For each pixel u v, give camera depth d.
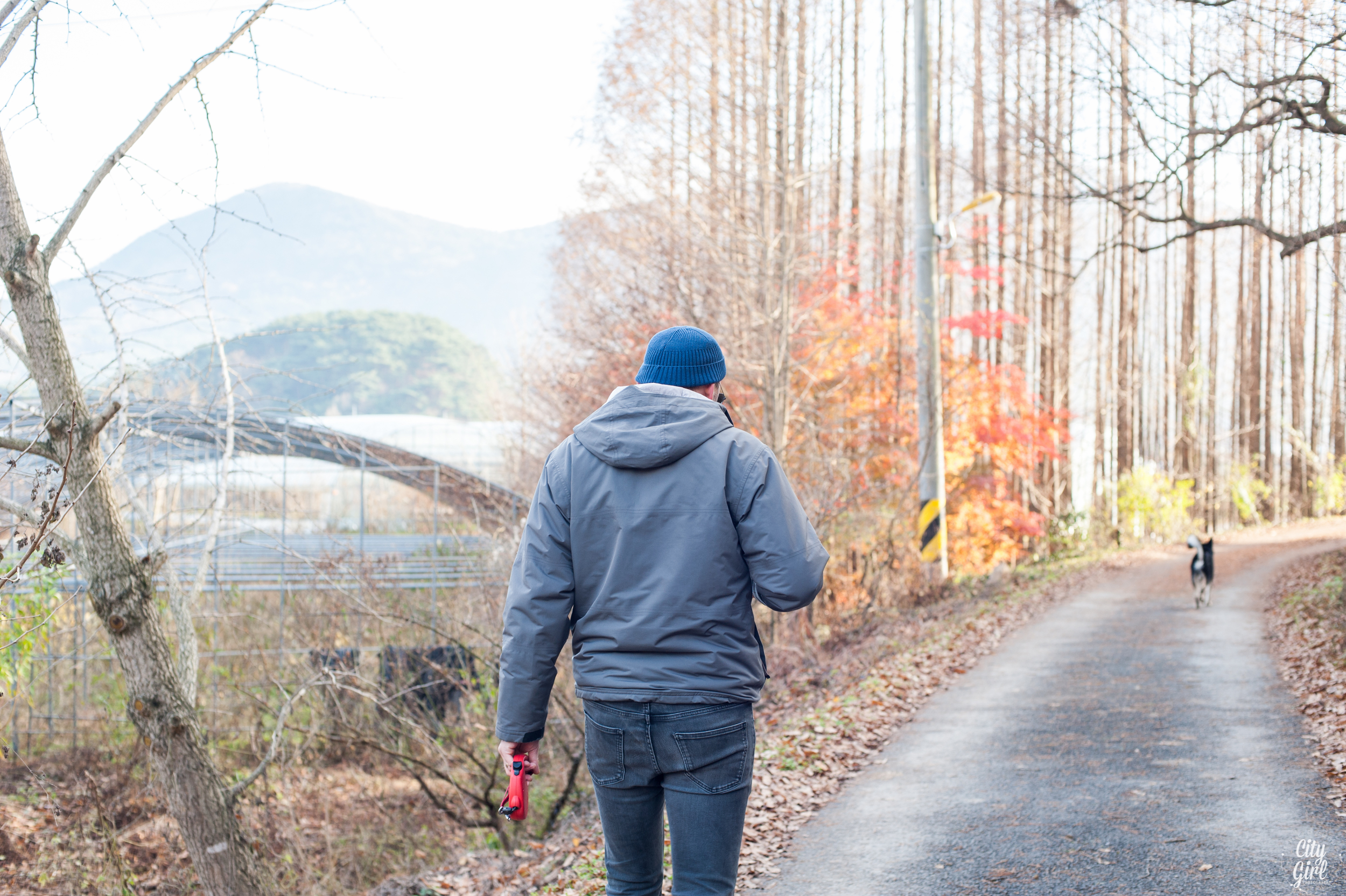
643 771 2.17
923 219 16.03
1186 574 19.00
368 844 8.67
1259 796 4.93
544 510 2.23
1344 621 9.87
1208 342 44.44
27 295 5.18
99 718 9.94
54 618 6.67
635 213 16.58
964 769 5.94
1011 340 28.80
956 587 16.44
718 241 14.70
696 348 2.32
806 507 12.90
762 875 4.36
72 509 5.27
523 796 2.19
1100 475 36.41
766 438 13.56
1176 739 6.31
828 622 14.90
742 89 14.87
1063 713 7.39
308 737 9.30
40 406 5.64
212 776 5.78
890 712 7.91
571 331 17.45
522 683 2.16
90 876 7.70
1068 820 4.75
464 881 6.89
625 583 2.15
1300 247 9.44
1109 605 14.67
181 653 6.03
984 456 20.70
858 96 26.70
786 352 13.80
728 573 2.15
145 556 5.73
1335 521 32.94
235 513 7.97
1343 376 39.88
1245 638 10.71
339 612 10.88
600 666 2.17
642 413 2.19
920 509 15.97
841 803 5.41
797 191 14.73
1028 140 13.06
